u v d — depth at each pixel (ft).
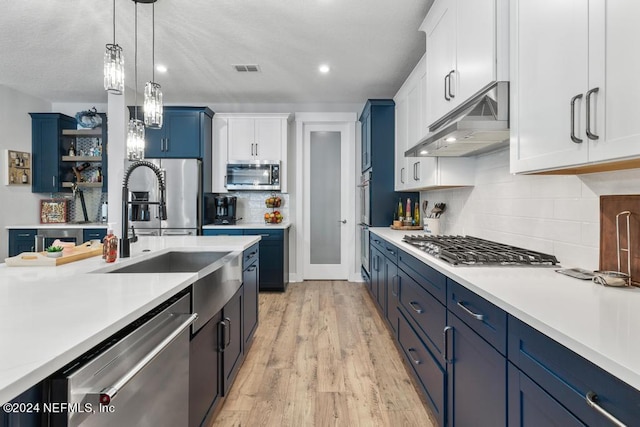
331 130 16.33
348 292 14.16
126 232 5.83
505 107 5.08
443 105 7.02
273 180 14.84
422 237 8.27
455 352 4.64
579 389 2.37
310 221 16.39
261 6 8.07
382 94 14.44
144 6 8.04
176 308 4.02
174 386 3.73
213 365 5.40
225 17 8.55
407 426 5.74
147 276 4.29
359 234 16.10
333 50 10.34
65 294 3.44
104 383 2.57
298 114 15.83
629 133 2.94
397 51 10.40
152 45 10.00
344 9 8.20
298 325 10.42
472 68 5.73
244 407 6.27
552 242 5.54
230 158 15.01
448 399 4.91
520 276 4.40
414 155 8.37
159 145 14.19
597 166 3.85
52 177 14.88
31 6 8.06
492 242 7.30
